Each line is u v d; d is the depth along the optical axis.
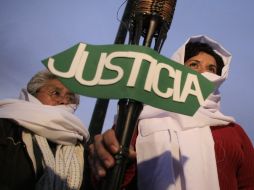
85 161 2.22
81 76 1.08
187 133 1.79
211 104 2.03
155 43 1.15
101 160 1.09
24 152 1.98
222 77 2.15
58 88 2.52
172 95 1.08
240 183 1.81
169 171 1.63
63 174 2.02
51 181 1.94
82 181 2.10
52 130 2.21
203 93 1.10
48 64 1.09
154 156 1.69
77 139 2.34
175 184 1.65
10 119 2.14
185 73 1.12
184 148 1.71
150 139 1.74
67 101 2.53
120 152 1.05
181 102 1.08
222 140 1.82
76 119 2.37
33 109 2.26
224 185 1.68
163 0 1.16
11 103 2.33
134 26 1.20
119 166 1.05
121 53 1.10
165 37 1.18
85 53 1.12
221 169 1.71
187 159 1.68
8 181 1.83
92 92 1.06
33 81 2.55
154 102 1.06
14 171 1.87
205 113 1.89
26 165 1.93
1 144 1.94
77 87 1.07
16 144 1.99
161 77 1.09
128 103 1.08
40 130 2.17
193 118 1.85
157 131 1.77
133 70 1.07
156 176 1.63
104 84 1.07
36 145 2.12
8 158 1.90
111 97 1.04
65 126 2.29
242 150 1.88
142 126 1.83
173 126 1.81
